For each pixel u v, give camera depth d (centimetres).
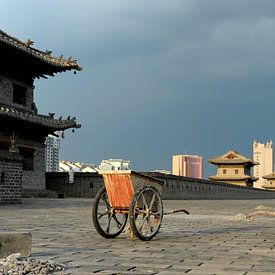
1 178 3194
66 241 1094
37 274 663
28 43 4900
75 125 5559
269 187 14638
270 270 720
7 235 777
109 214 1168
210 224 1695
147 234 1136
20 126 5081
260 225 1675
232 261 810
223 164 12112
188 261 806
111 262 787
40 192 5388
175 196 5881
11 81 5031
